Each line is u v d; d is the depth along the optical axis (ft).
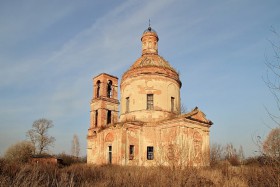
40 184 34.14
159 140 92.02
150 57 110.11
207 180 42.96
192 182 40.37
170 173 42.29
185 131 85.71
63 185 35.88
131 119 98.68
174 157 50.55
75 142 224.33
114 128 93.66
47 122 215.72
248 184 36.58
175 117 88.28
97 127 111.75
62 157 162.20
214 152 97.86
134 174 45.91
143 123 95.30
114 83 121.08
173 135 87.56
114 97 119.34
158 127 93.61
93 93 120.16
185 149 60.23
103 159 96.78
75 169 56.03
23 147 149.38
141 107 99.45
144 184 39.47
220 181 42.01
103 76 117.29
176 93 106.42
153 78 101.50
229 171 46.21
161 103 99.96
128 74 105.91
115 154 90.27
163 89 101.65
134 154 91.40
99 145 100.22
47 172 45.80
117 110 118.32
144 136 94.27
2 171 42.45
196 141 88.58
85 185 39.96
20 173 33.14
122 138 89.30
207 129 93.30
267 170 29.01
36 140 206.90
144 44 116.37
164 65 106.63
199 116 92.43
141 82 101.81
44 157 135.85
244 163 41.04
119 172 53.06
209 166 65.72
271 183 28.73
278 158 25.75
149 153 93.91
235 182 39.22
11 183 31.89
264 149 26.43
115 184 41.96
